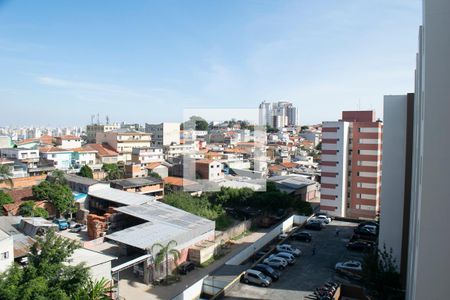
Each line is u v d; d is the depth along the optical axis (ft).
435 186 41.57
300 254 106.11
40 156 268.21
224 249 134.92
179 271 112.47
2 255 88.63
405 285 83.41
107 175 241.96
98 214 170.91
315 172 277.85
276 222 171.12
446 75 41.11
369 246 109.09
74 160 273.95
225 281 85.51
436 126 41.47
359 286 79.97
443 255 41.45
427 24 41.93
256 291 80.69
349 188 177.17
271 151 341.21
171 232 119.44
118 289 92.94
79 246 75.00
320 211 179.22
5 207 158.71
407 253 83.76
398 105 92.89
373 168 171.22
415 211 58.44
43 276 61.52
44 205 164.76
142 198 164.45
